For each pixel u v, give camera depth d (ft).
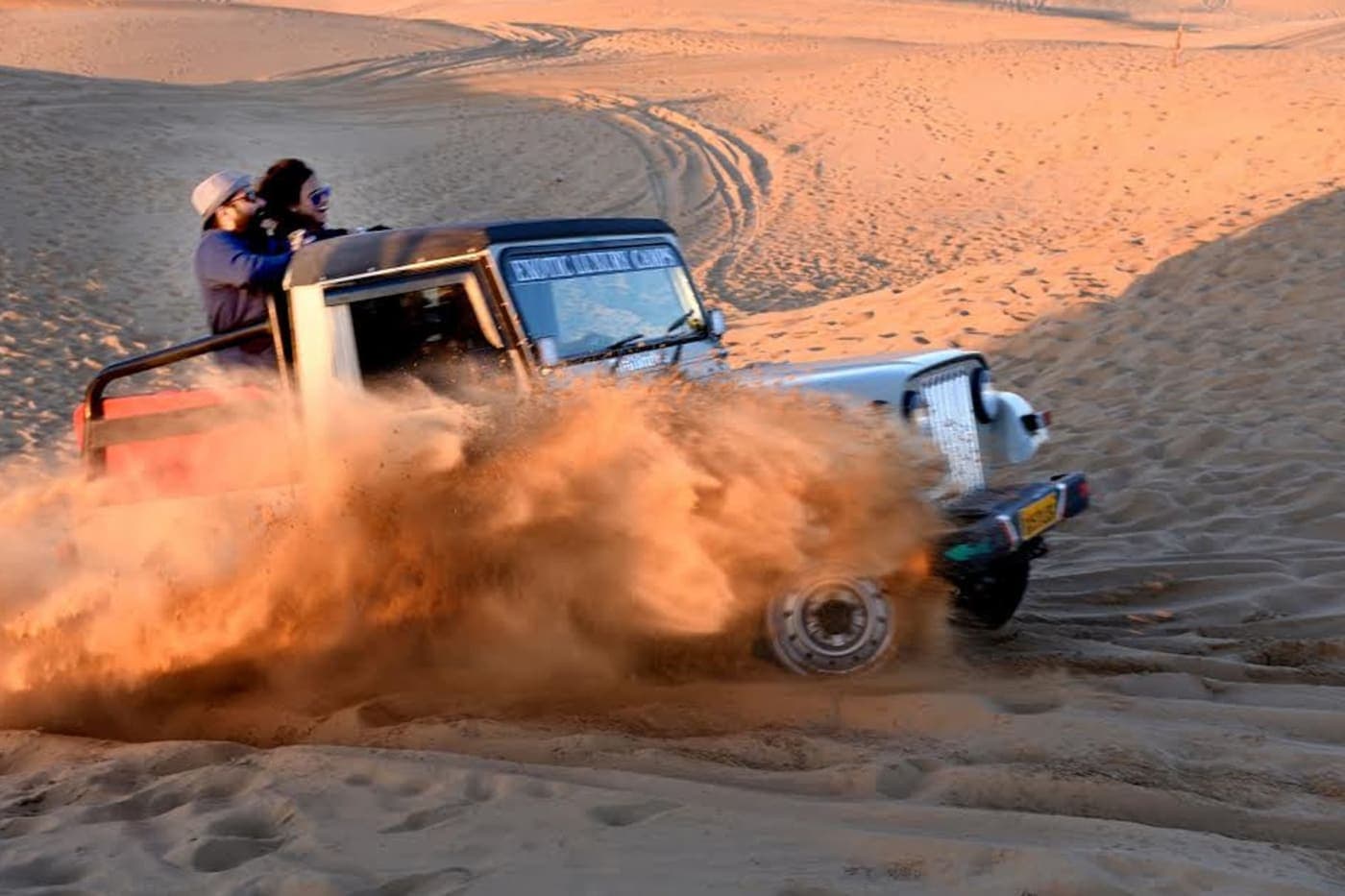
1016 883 10.70
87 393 18.48
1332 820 12.11
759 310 56.18
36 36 157.58
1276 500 25.53
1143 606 20.81
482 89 121.80
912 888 10.82
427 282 16.89
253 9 183.62
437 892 11.35
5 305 54.60
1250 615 19.85
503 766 14.19
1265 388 32.01
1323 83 88.07
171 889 11.93
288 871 11.91
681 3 201.05
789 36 169.37
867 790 13.17
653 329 18.25
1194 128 82.23
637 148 94.07
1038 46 123.95
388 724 16.52
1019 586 19.76
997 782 13.03
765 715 15.49
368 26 168.14
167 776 15.15
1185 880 10.59
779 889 10.89
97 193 74.28
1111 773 13.12
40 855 12.93
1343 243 41.27
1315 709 15.06
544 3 215.31
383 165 88.63
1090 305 40.70
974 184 79.77
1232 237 44.27
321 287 17.13
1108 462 29.14
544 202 79.87
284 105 111.96
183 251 65.00
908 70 114.83
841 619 16.12
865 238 69.97
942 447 17.80
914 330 42.39
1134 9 252.83
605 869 11.51
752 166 88.84
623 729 15.52
